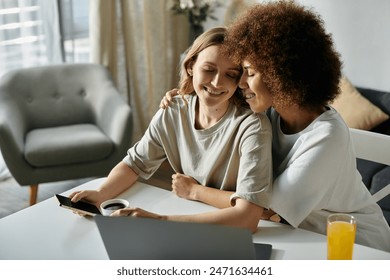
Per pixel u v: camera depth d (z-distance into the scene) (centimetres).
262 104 141
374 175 269
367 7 324
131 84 382
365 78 339
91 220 146
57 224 144
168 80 398
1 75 336
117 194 161
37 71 319
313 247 132
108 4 346
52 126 320
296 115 145
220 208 152
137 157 168
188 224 105
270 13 136
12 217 147
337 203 146
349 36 337
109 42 354
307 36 133
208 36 145
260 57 133
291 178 137
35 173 282
